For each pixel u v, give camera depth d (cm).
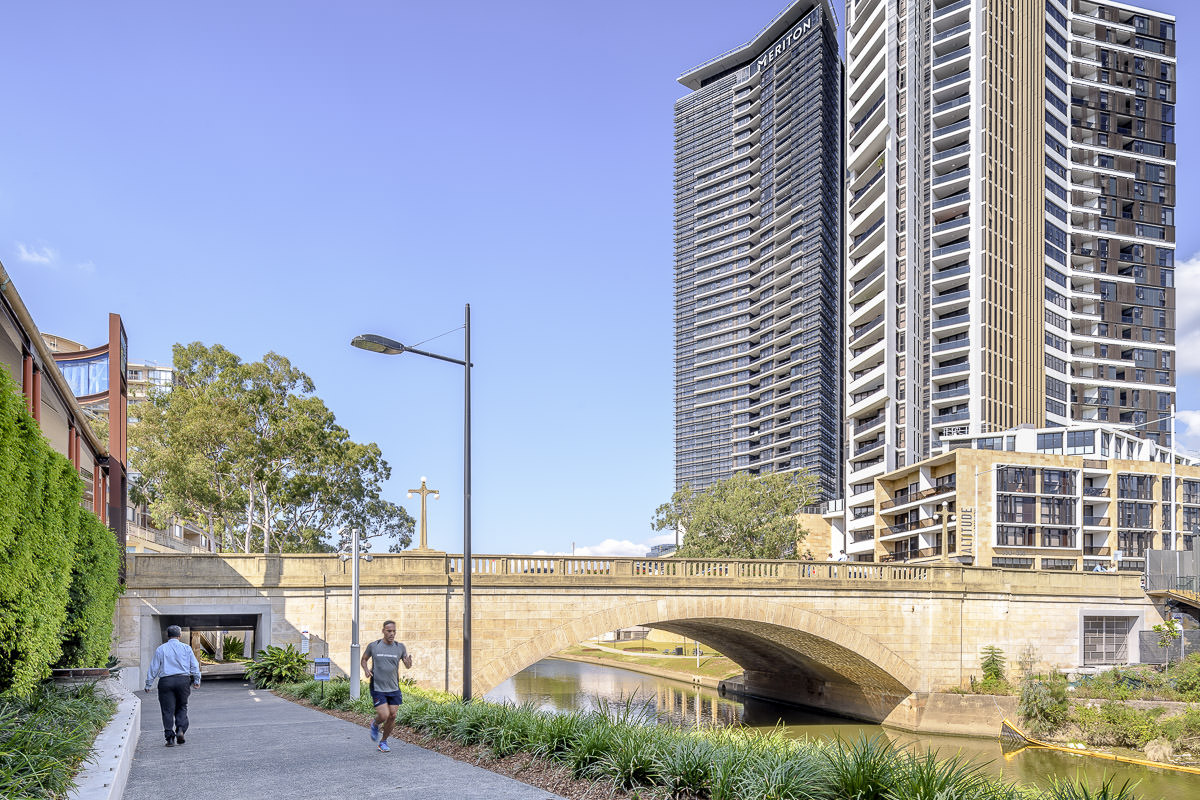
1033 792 841
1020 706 3812
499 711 1305
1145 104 11369
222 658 5812
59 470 1325
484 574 3344
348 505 6088
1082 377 10488
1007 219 9338
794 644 4384
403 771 1059
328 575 3148
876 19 10431
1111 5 11494
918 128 9825
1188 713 3356
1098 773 3119
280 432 5475
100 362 3166
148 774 1049
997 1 9681
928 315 9312
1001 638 4253
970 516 7219
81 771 870
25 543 1133
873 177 10131
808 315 14575
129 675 2836
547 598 3444
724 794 847
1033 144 9850
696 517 6919
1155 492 7694
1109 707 3622
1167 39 11662
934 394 9131
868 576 4203
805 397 14350
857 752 878
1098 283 10525
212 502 5341
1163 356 10650
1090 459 7612
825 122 15175
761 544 6769
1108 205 10831
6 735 837
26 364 1767
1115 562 7388
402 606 3219
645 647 10956
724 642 5116
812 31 15562
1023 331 9275
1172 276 10944
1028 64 9956
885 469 8819
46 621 1273
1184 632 4300
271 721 1688
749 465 15775
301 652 3031
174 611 2995
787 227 15538
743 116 17425
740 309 16538
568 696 5975
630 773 949
